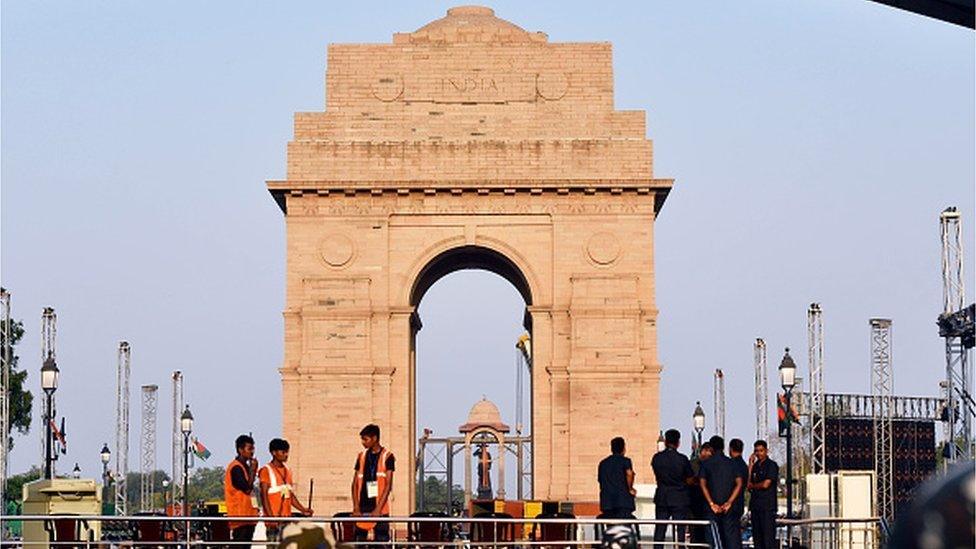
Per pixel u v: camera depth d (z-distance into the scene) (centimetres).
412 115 10356
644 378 10169
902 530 672
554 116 10362
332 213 10300
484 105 10369
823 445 14800
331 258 10288
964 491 661
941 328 13600
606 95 10369
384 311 10238
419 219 10306
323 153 10288
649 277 10244
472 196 10306
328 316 10238
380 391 10194
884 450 15788
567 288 10256
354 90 10369
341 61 10381
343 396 10181
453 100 10369
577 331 10194
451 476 16312
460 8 10781
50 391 9038
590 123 10356
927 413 16812
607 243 10275
